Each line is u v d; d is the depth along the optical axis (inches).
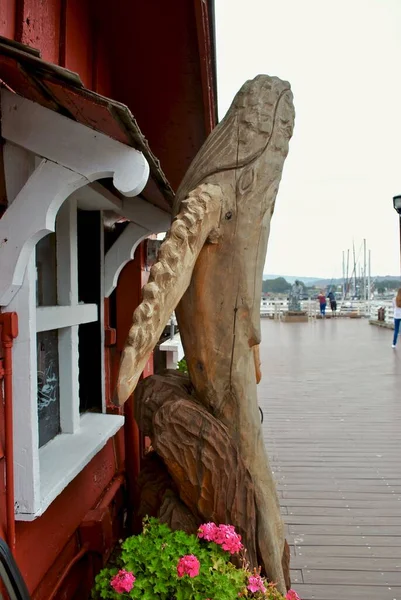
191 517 72.8
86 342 109.4
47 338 85.3
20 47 45.2
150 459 85.0
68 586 81.4
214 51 93.7
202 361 73.0
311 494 157.3
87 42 89.7
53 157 56.9
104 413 107.6
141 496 82.6
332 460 187.8
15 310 58.9
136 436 128.1
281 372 374.0
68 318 85.3
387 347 513.7
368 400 283.9
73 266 89.4
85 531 87.4
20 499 59.1
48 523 73.4
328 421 241.1
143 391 77.5
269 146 72.6
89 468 95.0
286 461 186.9
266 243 75.7
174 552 64.4
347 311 997.8
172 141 129.2
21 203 56.9
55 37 74.9
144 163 55.9
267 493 76.8
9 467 57.4
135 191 57.0
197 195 65.7
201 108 112.6
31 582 67.3
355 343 551.2
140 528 80.6
